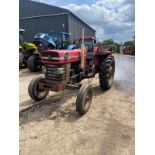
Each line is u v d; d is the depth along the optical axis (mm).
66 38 9641
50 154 2414
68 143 2631
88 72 4676
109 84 4992
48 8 15562
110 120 3273
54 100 4223
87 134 2842
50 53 3514
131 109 3725
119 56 17547
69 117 3406
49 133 2889
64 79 3619
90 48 4875
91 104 3980
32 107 3855
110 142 2639
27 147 2555
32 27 16484
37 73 8016
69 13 15234
